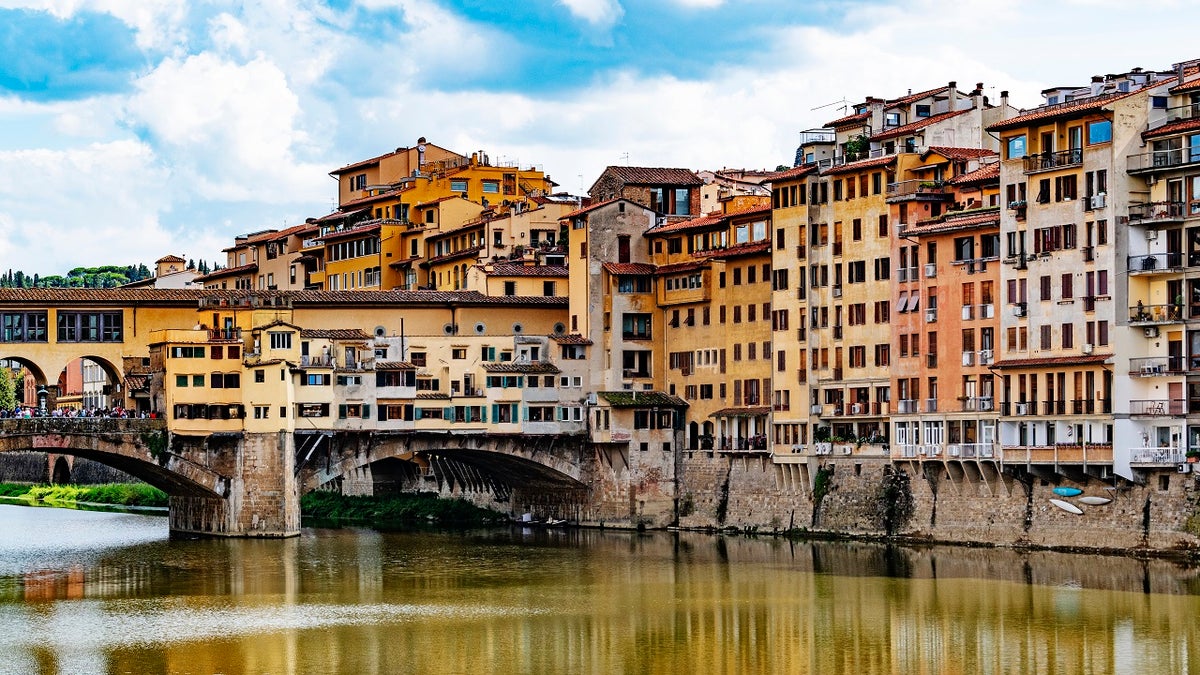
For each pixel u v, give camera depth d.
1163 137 144.25
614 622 125.88
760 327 181.25
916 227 162.00
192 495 184.25
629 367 192.75
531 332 198.88
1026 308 152.62
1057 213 150.25
